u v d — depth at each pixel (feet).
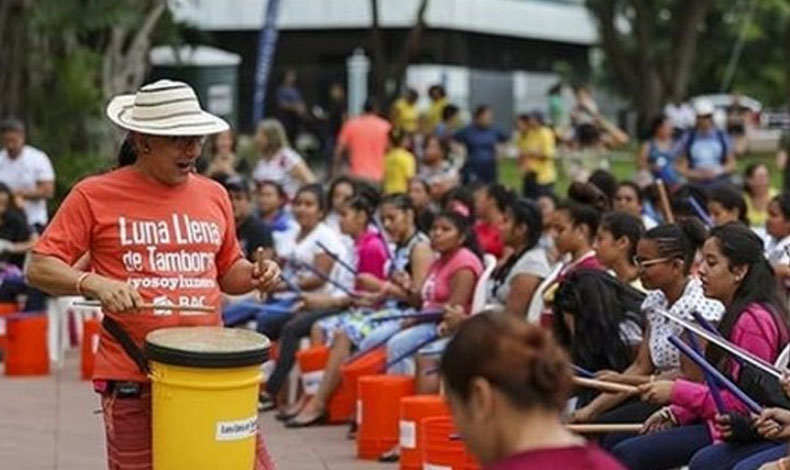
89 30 83.71
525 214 41.37
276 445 44.70
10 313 60.23
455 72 166.09
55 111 81.51
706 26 175.52
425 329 43.39
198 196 28.35
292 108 133.08
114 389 27.81
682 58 154.71
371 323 46.96
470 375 15.97
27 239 62.44
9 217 62.34
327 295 50.37
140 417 27.84
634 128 157.99
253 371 26.71
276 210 59.93
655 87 157.28
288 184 73.05
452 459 35.35
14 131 66.64
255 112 105.19
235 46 153.48
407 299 46.47
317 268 51.08
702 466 28.94
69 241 27.58
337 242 51.34
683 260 32.89
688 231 34.37
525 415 15.90
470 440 16.16
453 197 54.19
